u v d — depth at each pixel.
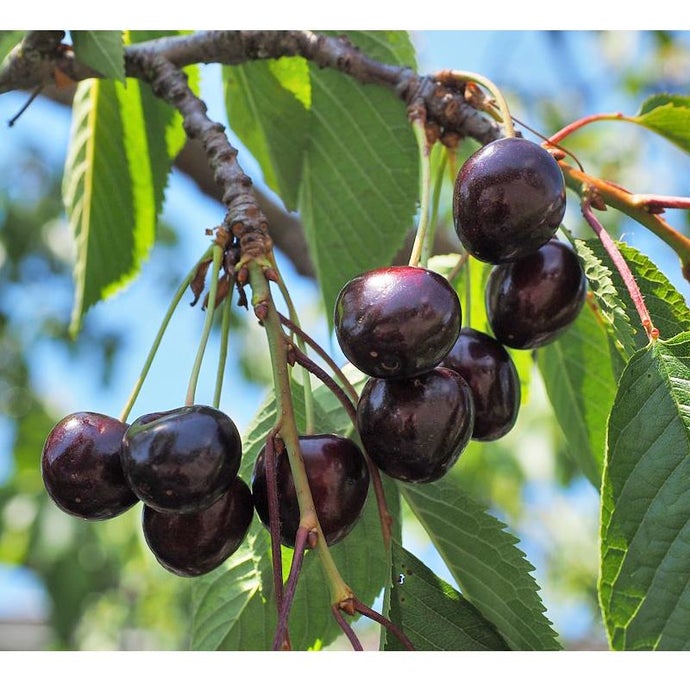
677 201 0.32
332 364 0.29
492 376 0.31
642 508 0.27
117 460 0.29
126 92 0.42
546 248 0.32
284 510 0.28
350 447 0.28
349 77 0.40
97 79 0.42
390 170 0.41
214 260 0.31
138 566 0.87
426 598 0.30
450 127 0.35
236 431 0.28
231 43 0.38
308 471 0.28
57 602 0.84
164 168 0.44
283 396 0.28
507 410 0.31
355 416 0.29
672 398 0.28
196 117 0.36
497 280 0.32
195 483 0.27
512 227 0.29
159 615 0.90
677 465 0.27
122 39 0.35
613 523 0.27
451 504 0.33
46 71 0.38
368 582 0.35
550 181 0.29
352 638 0.26
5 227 0.97
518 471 0.82
